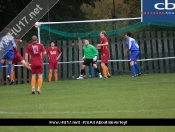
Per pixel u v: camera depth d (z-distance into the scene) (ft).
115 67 229.45
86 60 217.56
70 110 113.91
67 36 228.43
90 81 199.62
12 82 207.10
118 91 154.51
